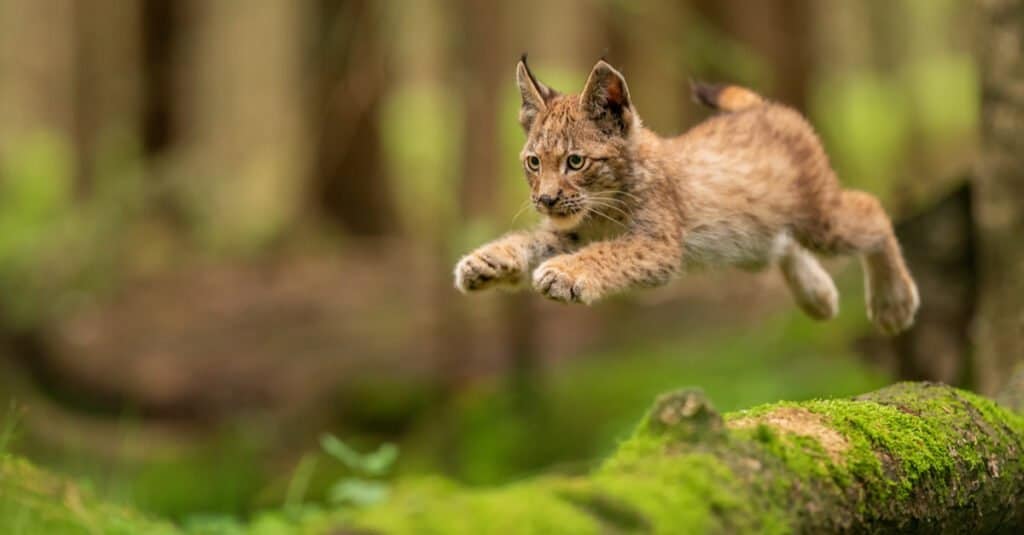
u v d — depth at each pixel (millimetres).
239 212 24750
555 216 7031
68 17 30766
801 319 14320
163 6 22781
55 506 5461
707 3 19328
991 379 8914
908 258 10508
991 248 8984
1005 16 8938
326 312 18734
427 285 19578
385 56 19938
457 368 16328
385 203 23516
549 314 17969
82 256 17953
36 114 33875
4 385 14961
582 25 31047
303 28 20797
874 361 11195
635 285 6793
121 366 16812
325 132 22594
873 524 4762
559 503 3887
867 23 26453
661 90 23484
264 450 14977
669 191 7125
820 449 4711
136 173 19781
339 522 3758
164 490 13391
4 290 16594
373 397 15758
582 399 14383
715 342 15500
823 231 7898
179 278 19906
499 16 17094
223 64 30141
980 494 5375
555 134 7074
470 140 17172
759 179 7547
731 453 4398
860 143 26609
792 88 19484
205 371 16922
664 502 4008
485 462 13562
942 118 28328
